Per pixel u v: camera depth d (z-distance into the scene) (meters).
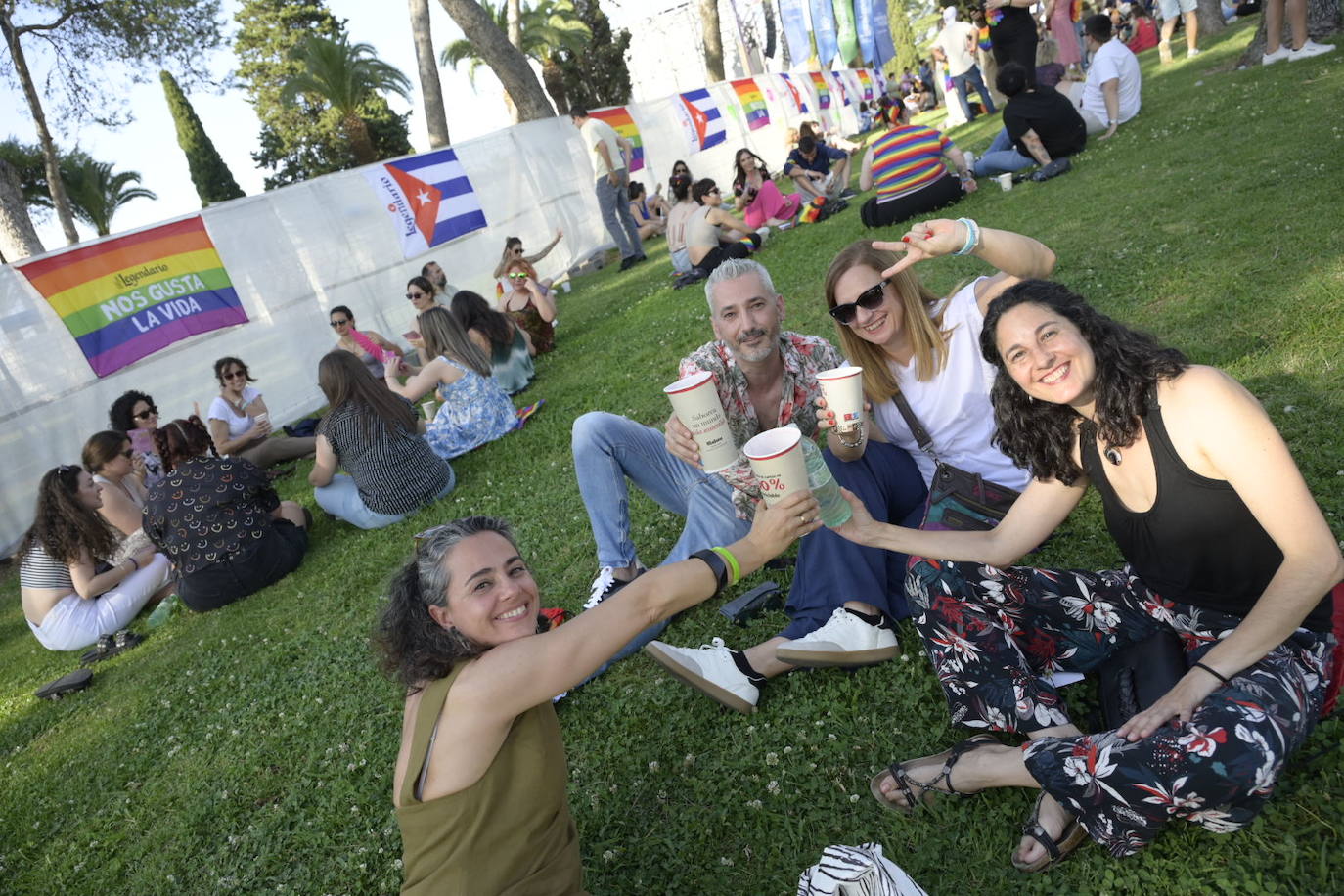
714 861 2.43
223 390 8.34
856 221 10.30
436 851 1.91
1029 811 2.21
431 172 12.09
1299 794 2.04
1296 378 3.71
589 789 2.85
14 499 8.17
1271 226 5.27
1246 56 10.75
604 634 1.94
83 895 3.21
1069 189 7.98
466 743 1.87
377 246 11.21
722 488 3.53
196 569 5.52
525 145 13.78
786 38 31.42
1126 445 1.95
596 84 30.59
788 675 3.04
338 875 2.84
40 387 8.26
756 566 2.12
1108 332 1.94
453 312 7.80
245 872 3.04
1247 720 1.73
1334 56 9.23
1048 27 14.67
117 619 5.75
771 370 3.29
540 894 1.96
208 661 4.83
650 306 9.87
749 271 3.11
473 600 1.97
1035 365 1.96
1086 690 2.52
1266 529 1.81
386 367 8.83
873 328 2.91
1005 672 2.31
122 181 34.69
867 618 2.94
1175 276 5.10
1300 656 1.91
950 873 2.14
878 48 31.06
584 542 4.66
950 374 2.92
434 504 6.10
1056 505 2.28
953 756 2.30
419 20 18.80
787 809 2.50
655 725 3.05
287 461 8.62
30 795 4.04
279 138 36.78
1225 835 2.00
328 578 5.49
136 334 8.84
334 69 28.14
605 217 13.68
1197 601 2.10
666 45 35.28
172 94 36.94
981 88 17.05
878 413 3.18
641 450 3.77
